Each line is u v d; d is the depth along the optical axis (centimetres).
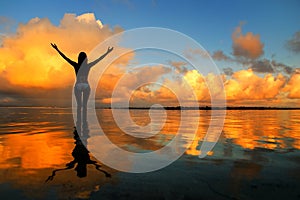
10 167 255
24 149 351
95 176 227
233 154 326
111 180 216
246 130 637
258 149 363
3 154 317
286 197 181
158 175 232
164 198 178
